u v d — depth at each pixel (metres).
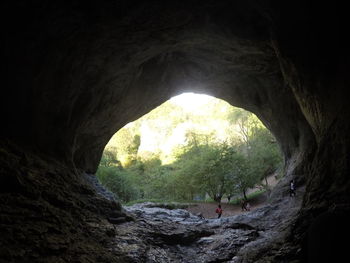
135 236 11.88
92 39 11.16
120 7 10.30
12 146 9.66
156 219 15.60
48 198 9.56
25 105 10.27
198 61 16.80
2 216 7.16
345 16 8.62
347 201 7.59
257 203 29.55
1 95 9.59
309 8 9.49
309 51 9.97
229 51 14.83
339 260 3.45
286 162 19.53
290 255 8.82
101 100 14.36
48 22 9.41
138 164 48.47
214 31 12.95
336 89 8.97
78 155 15.34
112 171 31.36
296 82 11.17
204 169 30.81
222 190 30.50
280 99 18.06
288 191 17.08
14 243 6.72
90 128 15.07
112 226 11.76
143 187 36.53
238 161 30.59
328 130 9.13
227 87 19.83
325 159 9.05
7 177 8.28
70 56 11.01
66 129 12.44
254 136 37.53
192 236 13.87
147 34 12.41
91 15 10.09
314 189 9.09
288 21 10.30
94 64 12.30
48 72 10.54
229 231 14.69
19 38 9.12
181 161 39.44
